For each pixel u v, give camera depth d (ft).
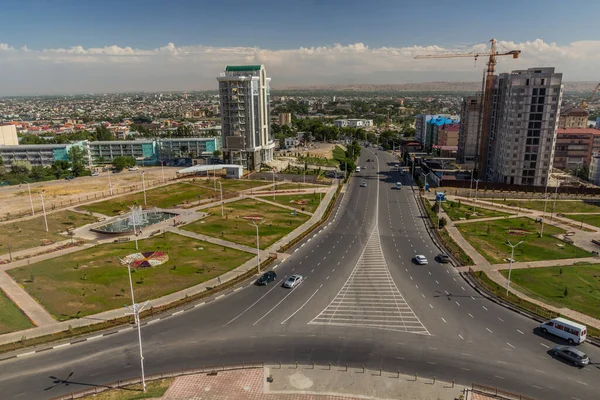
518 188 602.85
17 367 205.57
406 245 387.75
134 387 190.70
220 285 294.66
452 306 267.80
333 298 279.28
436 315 256.11
